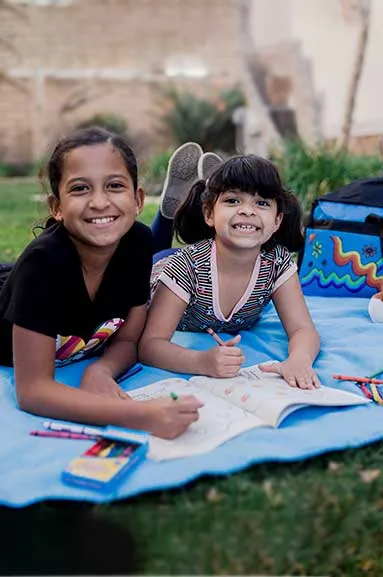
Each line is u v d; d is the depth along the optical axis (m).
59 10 10.04
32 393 1.74
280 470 1.53
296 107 8.38
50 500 1.40
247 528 1.35
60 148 1.79
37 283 1.74
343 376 1.98
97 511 1.38
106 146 1.77
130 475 1.46
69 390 1.73
